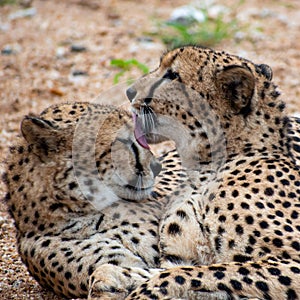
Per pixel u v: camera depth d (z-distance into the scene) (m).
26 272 10.14
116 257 8.93
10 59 17.31
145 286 8.09
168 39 18.16
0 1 21.19
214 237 8.89
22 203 9.46
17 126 14.58
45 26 19.33
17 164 9.55
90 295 8.19
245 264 8.27
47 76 16.47
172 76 9.71
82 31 18.94
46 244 9.23
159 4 21.55
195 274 8.13
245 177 9.12
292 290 8.08
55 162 9.25
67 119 9.49
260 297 8.06
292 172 9.18
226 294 8.07
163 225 9.24
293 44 18.28
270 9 21.00
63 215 9.31
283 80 16.16
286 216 8.73
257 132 9.52
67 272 8.98
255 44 18.25
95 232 9.27
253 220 8.70
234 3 21.30
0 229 11.28
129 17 20.12
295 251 8.48
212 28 18.94
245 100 9.36
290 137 9.86
